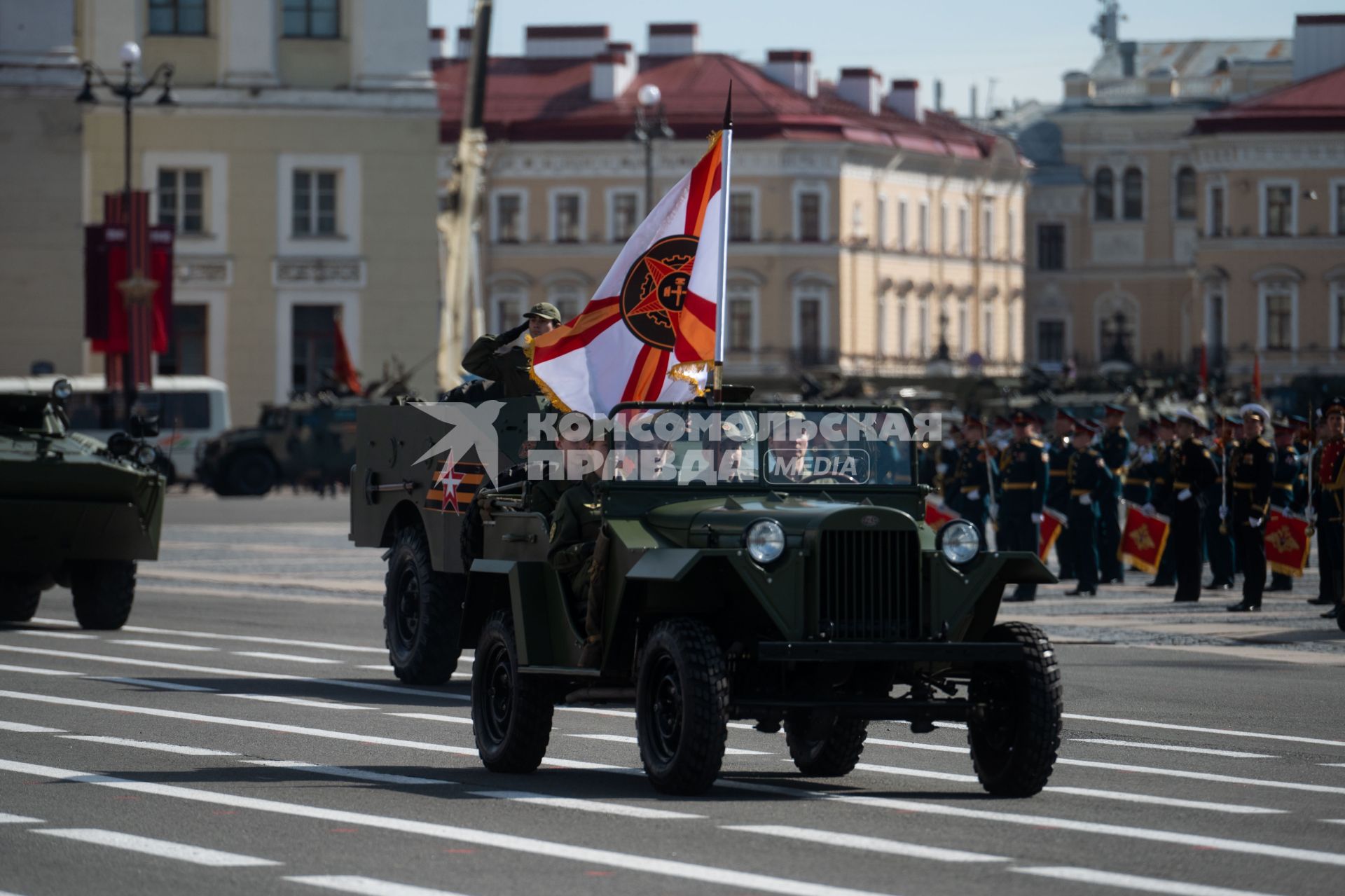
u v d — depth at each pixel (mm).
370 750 32625
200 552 85062
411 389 149500
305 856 23391
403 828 25203
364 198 153500
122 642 50531
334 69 153125
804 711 28375
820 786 29062
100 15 149000
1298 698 40094
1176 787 28984
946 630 26766
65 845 24094
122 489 52594
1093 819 26125
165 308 133000
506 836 24656
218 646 49812
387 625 43469
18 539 52344
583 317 33875
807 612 26609
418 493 42375
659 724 27797
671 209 33750
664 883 21828
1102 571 73438
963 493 74000
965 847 24000
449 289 149000
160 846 24031
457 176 149625
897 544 26812
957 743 34000
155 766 30500
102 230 131875
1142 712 37875
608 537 28609
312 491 152000
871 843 24219
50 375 142625
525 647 29656
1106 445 72812
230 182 152125
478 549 33500
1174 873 22516
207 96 151125
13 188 144500
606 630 28547
